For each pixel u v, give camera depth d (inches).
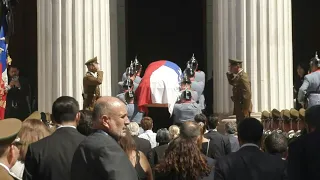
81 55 887.1
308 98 808.9
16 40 1243.2
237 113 818.8
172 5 1375.5
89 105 782.5
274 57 906.1
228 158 360.8
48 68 889.5
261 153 362.0
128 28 1347.2
